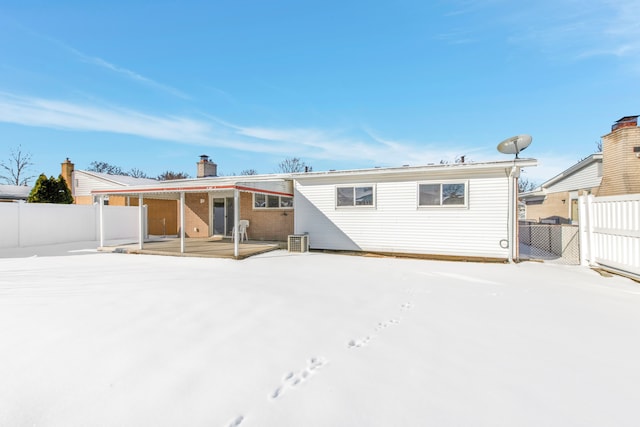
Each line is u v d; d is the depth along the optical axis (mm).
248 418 1884
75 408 1968
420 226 9836
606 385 2295
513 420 1886
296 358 2705
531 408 2006
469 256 9227
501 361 2670
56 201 15711
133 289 5215
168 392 2150
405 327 3502
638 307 4289
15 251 10523
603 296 4902
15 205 11586
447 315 3941
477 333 3324
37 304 4305
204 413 1926
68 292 5004
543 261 8727
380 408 1996
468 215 9258
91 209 13938
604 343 3061
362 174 10406
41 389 2186
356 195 10703
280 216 13219
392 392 2184
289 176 11453
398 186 10125
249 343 3018
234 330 3357
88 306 4215
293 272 6945
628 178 10297
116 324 3516
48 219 12477
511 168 8711
